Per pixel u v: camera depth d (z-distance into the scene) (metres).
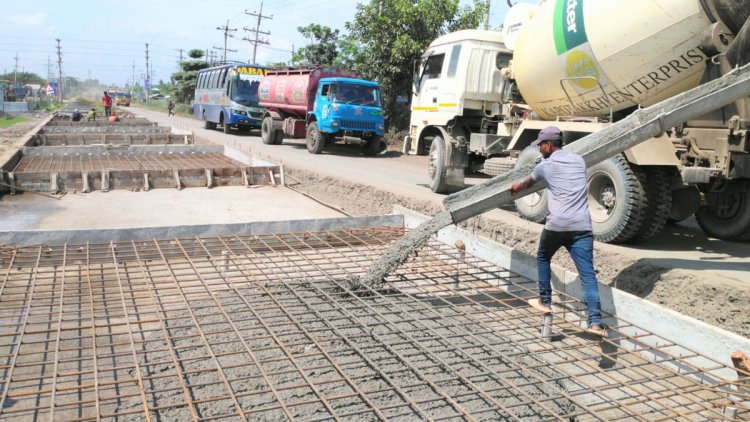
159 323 4.39
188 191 11.41
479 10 19.66
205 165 13.77
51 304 4.46
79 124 23.59
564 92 7.38
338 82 16.80
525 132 8.32
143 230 5.92
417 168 14.86
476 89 10.15
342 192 11.45
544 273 4.72
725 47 5.61
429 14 19.58
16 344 3.75
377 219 6.99
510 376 3.83
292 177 13.11
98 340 4.25
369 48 20.95
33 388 3.60
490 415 3.33
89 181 11.20
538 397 3.58
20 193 10.70
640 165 6.11
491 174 8.72
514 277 5.51
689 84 6.21
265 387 3.55
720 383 3.46
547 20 7.28
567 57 6.97
